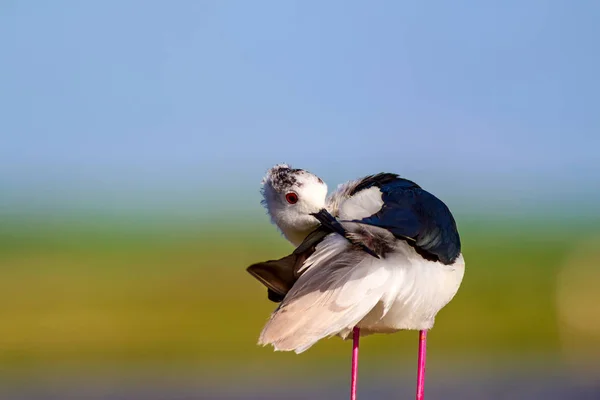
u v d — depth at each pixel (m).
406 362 14.55
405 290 6.39
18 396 13.37
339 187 7.28
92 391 13.49
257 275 6.36
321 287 6.01
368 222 6.27
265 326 5.88
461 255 7.11
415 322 6.83
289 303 5.97
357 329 7.04
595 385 13.37
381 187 6.99
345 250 6.21
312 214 7.10
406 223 6.42
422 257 6.58
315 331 5.86
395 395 12.81
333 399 12.66
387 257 6.26
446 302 7.03
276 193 7.30
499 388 13.19
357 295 6.01
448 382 13.50
